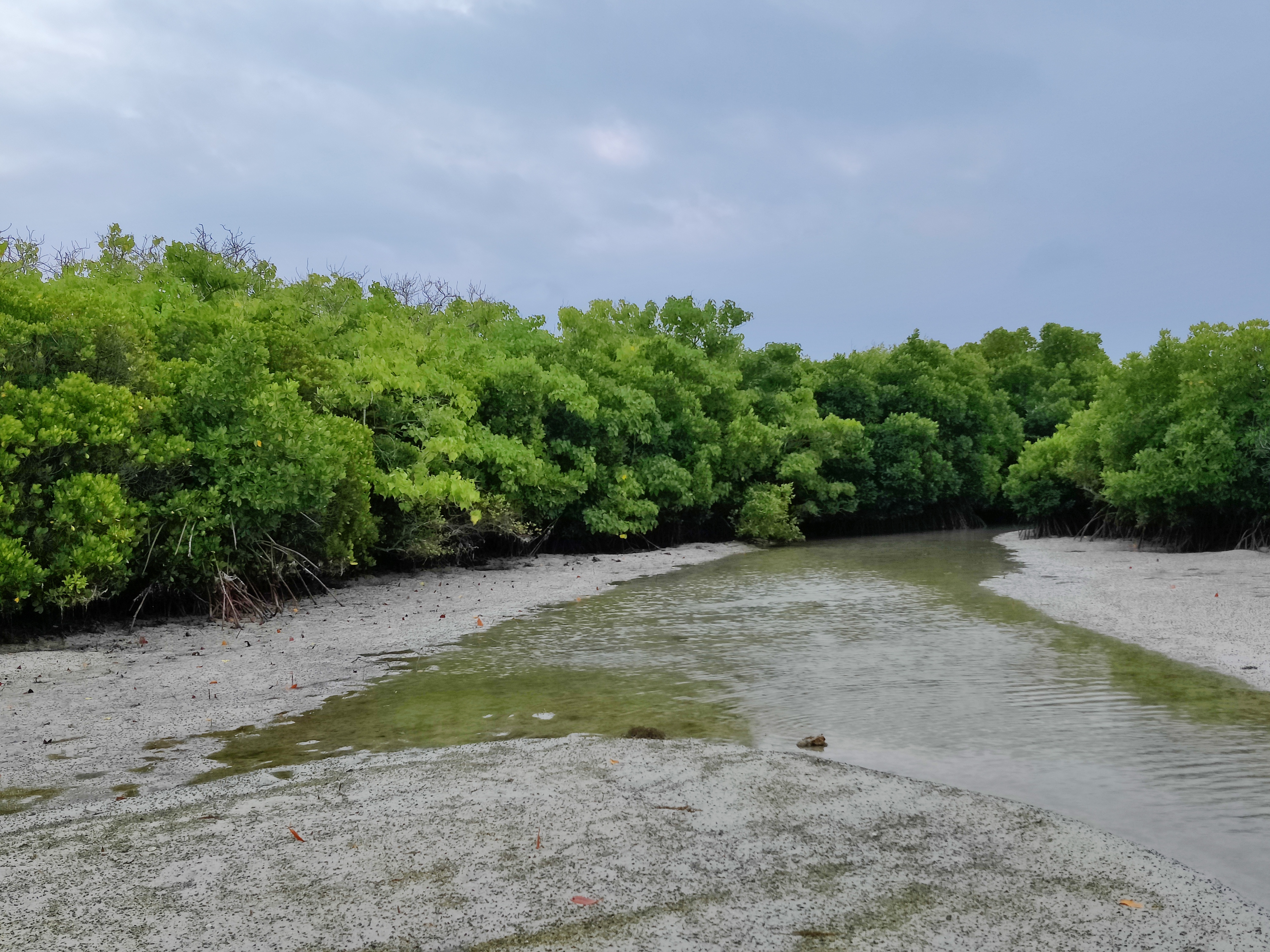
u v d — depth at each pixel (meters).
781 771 7.85
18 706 11.04
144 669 13.41
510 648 14.77
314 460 19.70
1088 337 75.50
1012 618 16.73
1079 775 7.75
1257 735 8.84
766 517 41.06
